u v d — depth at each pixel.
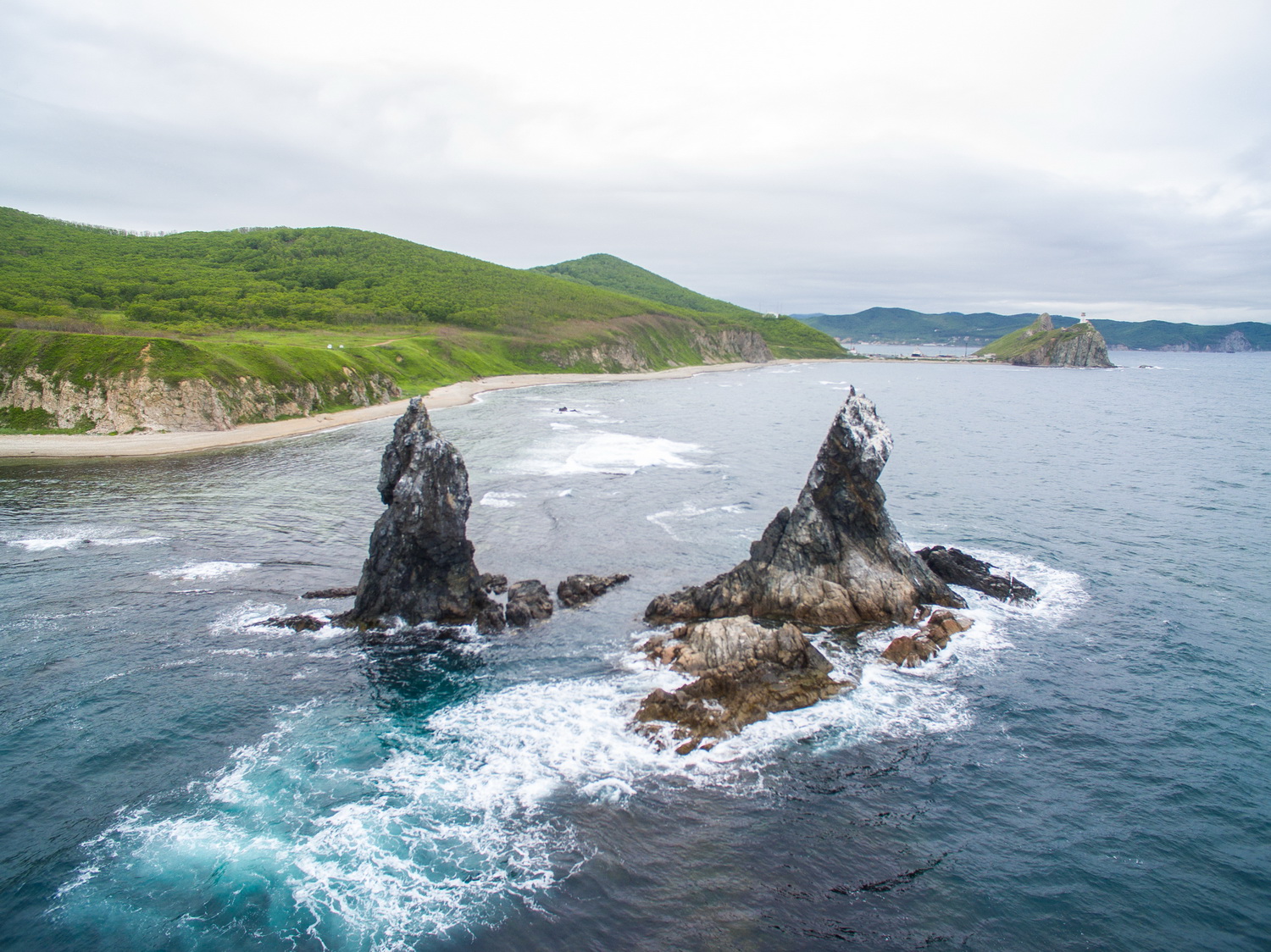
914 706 28.23
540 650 32.38
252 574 40.72
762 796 22.94
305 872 19.77
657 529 49.81
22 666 30.27
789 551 36.69
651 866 20.08
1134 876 20.02
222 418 86.31
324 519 50.97
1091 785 23.83
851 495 37.91
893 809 22.52
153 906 18.53
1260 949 17.69
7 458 68.81
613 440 85.69
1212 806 22.86
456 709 27.70
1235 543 48.16
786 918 18.38
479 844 20.83
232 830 21.30
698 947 17.50
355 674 30.25
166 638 33.06
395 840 20.95
